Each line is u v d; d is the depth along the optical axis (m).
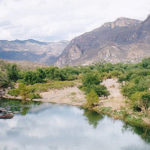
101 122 68.38
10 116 73.38
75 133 58.75
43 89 124.75
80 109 85.81
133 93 82.56
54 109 85.75
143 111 71.38
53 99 105.88
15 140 53.78
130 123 66.00
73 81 163.00
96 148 49.38
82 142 52.66
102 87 101.19
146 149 48.50
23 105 92.56
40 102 100.06
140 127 62.53
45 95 115.00
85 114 78.25
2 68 192.62
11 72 159.75
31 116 75.00
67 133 58.78
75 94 115.62
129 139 54.56
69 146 50.09
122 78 147.50
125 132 59.31
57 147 49.88
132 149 48.56
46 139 54.53
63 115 76.75
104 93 99.25
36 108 87.19
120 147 49.66
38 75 154.75
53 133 58.62
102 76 170.75
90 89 100.75
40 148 49.25
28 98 107.44
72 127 63.72
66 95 113.69
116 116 72.44
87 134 57.94
